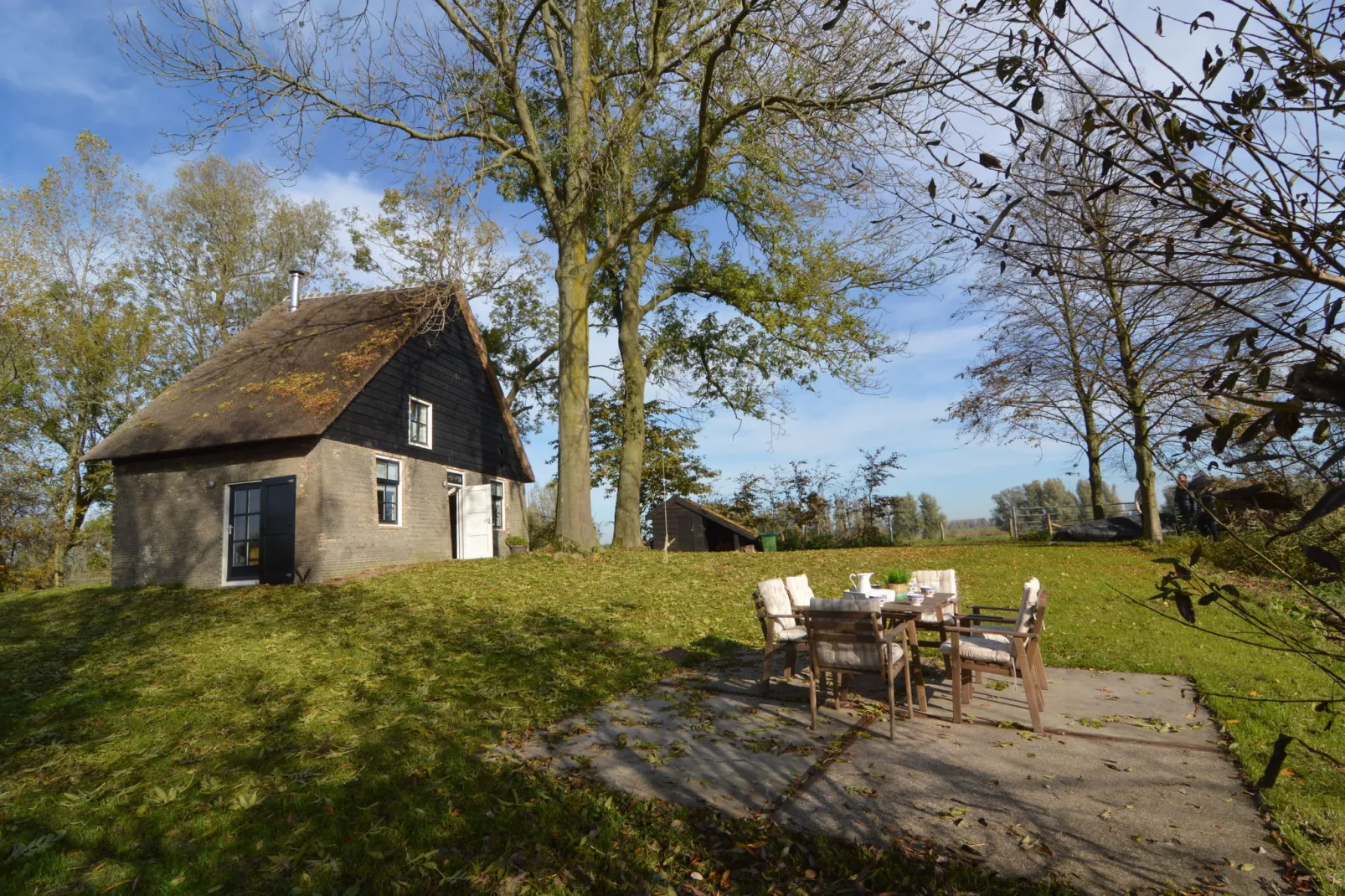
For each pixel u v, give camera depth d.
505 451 23.89
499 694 6.68
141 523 16.84
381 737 5.54
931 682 6.93
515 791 4.49
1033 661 6.39
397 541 17.73
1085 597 11.91
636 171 18.95
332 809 4.32
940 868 3.49
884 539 28.75
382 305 19.86
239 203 30.83
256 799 4.46
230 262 31.03
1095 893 3.25
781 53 10.65
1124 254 1.89
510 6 15.41
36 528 23.66
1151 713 5.81
